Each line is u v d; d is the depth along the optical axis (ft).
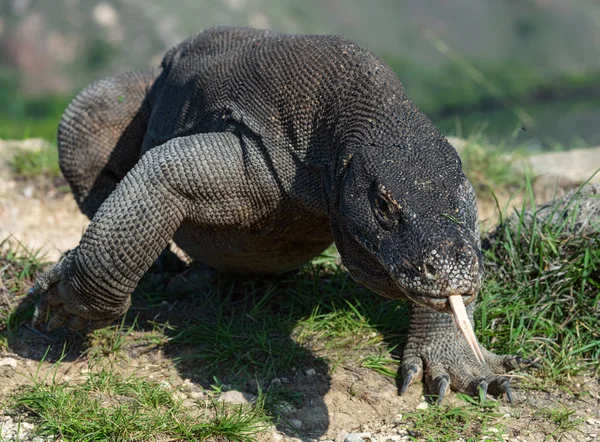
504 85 177.68
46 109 165.27
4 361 43.88
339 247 39.29
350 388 43.04
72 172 54.24
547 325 47.09
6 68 175.94
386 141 37.37
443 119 151.33
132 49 181.37
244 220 43.11
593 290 48.42
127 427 37.58
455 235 32.30
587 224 49.67
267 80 42.75
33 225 66.23
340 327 47.75
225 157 42.09
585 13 207.00
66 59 179.83
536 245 49.85
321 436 39.81
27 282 51.44
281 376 44.06
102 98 53.42
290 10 181.88
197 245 47.70
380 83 39.81
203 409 40.63
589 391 43.78
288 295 51.13
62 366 44.27
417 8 195.42
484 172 71.15
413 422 40.81
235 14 181.37
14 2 184.03
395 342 47.26
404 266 32.30
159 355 45.88
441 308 31.91
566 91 179.11
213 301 51.31
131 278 41.88
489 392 43.11
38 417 39.01
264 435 39.19
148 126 51.37
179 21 184.14
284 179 41.78
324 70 41.39
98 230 41.11
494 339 47.03
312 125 41.16
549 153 81.71
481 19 197.67
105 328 47.21
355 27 182.09
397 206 33.73
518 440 39.45
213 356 45.09
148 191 41.39
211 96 45.42
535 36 199.52
